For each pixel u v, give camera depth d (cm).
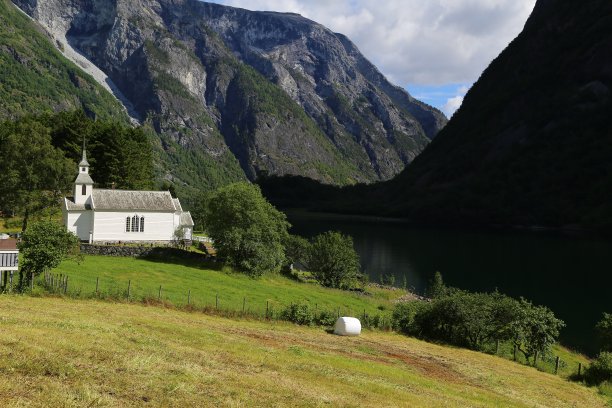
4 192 9531
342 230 19700
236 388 2131
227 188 8094
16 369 1898
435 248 14988
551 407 3203
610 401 3750
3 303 3638
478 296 5656
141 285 5669
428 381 3238
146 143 14750
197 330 3562
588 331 7156
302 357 3203
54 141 12925
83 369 2020
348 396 2366
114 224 8238
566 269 11706
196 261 7731
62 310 3675
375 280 10319
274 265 7919
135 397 1839
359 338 4672
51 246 4744
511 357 5178
